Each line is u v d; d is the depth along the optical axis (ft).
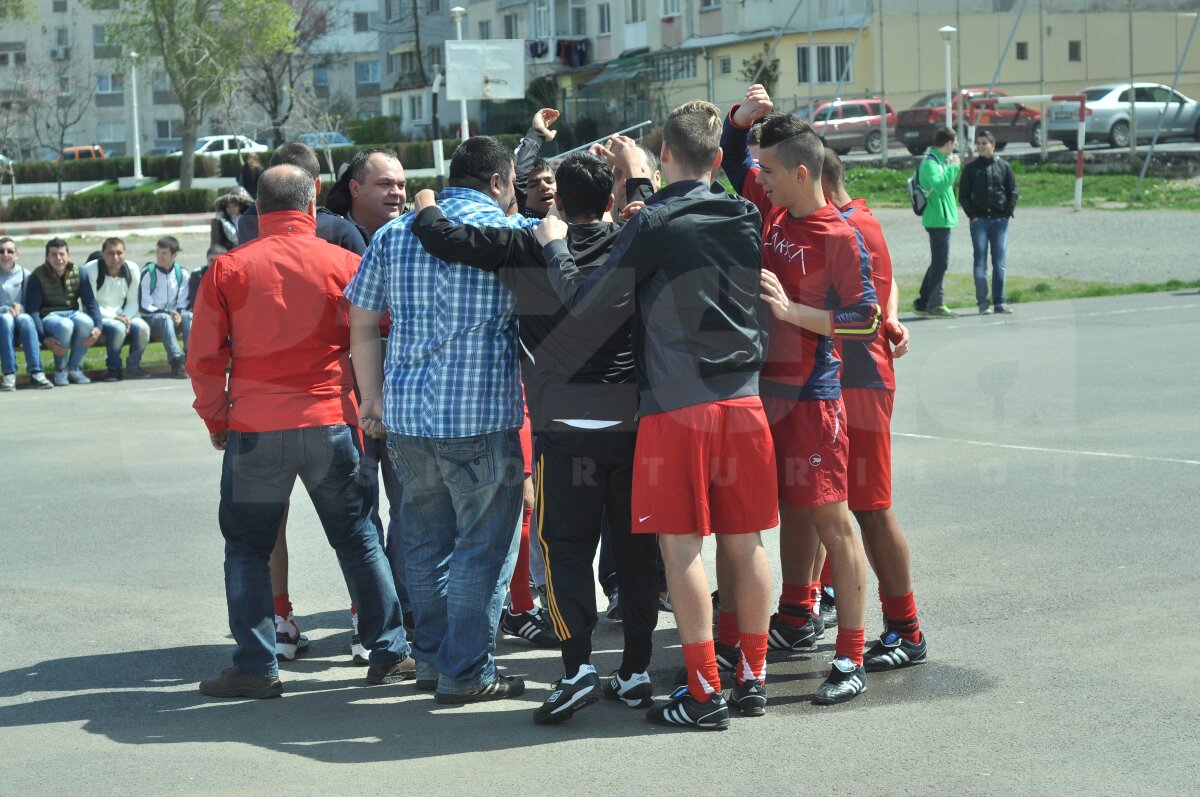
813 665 18.76
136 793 14.30
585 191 17.21
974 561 22.91
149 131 289.33
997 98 112.57
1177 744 14.92
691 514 16.10
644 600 17.10
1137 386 39.99
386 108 225.56
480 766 14.97
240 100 205.77
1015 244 81.41
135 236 122.01
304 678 18.80
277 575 19.69
